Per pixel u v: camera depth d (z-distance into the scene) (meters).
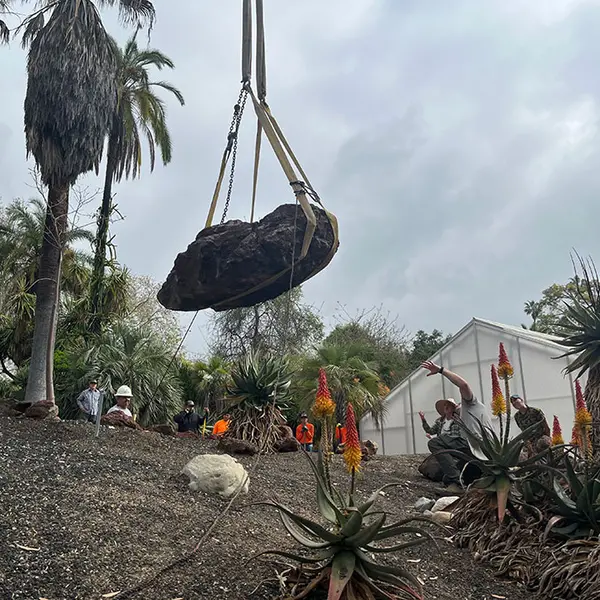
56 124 12.72
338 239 5.48
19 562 3.95
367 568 3.97
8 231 20.80
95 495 5.30
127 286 21.30
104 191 20.69
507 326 19.20
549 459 6.18
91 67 13.02
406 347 37.25
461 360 19.42
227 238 5.35
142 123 22.00
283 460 8.66
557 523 5.44
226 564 4.35
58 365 18.16
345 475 8.31
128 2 14.54
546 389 17.05
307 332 32.28
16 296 20.48
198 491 5.89
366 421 22.08
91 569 4.00
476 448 6.10
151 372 17.77
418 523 6.37
